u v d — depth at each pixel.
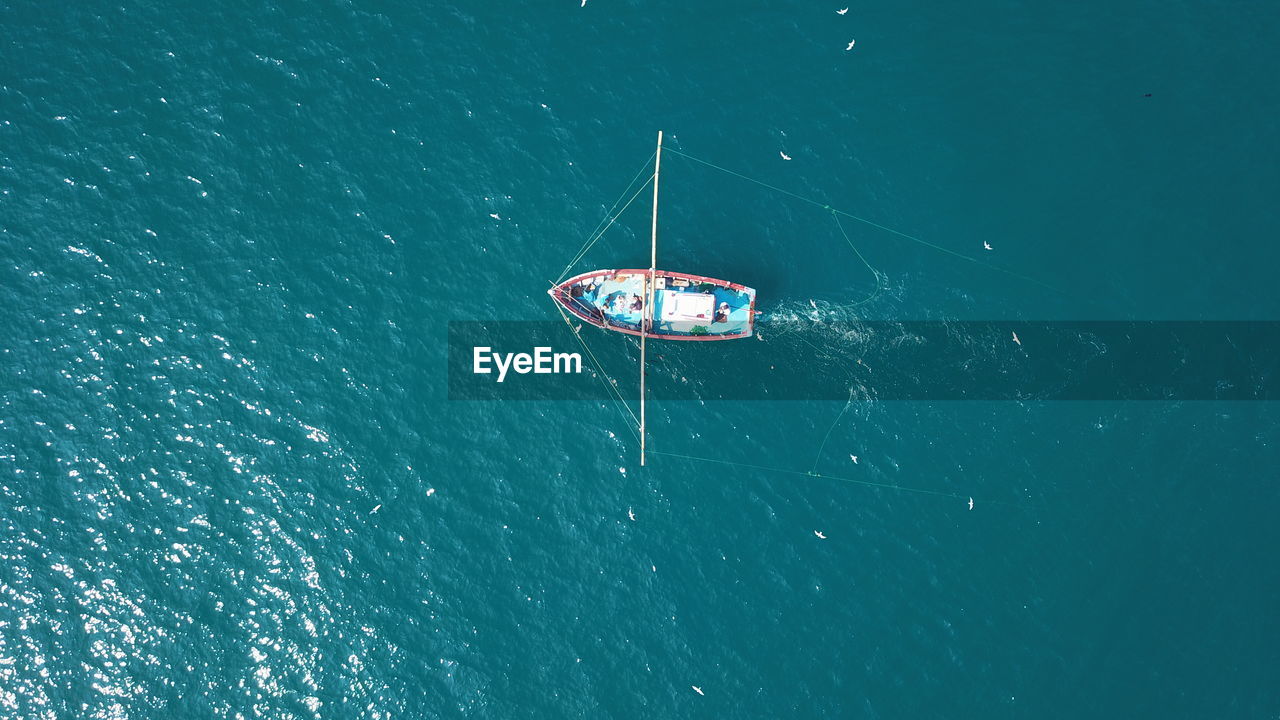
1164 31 88.19
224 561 76.44
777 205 83.69
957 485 79.62
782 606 76.75
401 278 81.81
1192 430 80.69
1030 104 86.38
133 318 80.31
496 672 74.75
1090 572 78.06
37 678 73.88
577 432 79.81
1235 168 85.31
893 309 82.31
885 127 85.62
